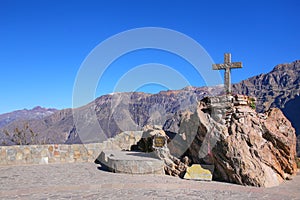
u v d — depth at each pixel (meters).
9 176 12.49
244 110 13.45
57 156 16.52
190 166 12.95
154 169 13.29
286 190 10.49
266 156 12.07
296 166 13.70
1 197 9.20
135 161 13.34
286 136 12.88
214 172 12.50
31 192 9.84
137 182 11.50
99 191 10.12
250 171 11.39
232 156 11.93
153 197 9.34
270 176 11.41
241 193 9.99
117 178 12.26
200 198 9.25
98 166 15.42
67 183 11.23
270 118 13.70
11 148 15.59
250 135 12.41
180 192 10.05
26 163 15.82
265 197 9.50
